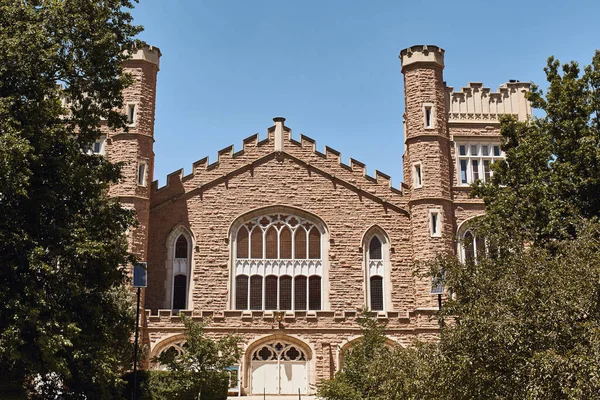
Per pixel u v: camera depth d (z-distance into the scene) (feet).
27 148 64.44
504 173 108.06
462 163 140.05
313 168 138.62
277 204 136.77
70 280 75.36
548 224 92.53
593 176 95.86
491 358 50.80
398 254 134.92
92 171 78.95
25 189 67.97
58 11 76.54
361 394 92.48
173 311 125.08
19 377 78.28
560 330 48.62
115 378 74.08
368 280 134.10
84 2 78.64
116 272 80.28
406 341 125.08
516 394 48.55
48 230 72.49
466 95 142.92
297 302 133.08
